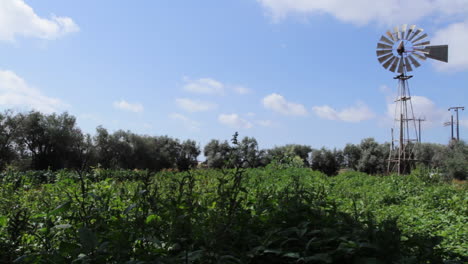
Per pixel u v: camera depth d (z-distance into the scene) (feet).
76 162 137.08
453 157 102.32
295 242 10.91
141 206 10.85
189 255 8.57
